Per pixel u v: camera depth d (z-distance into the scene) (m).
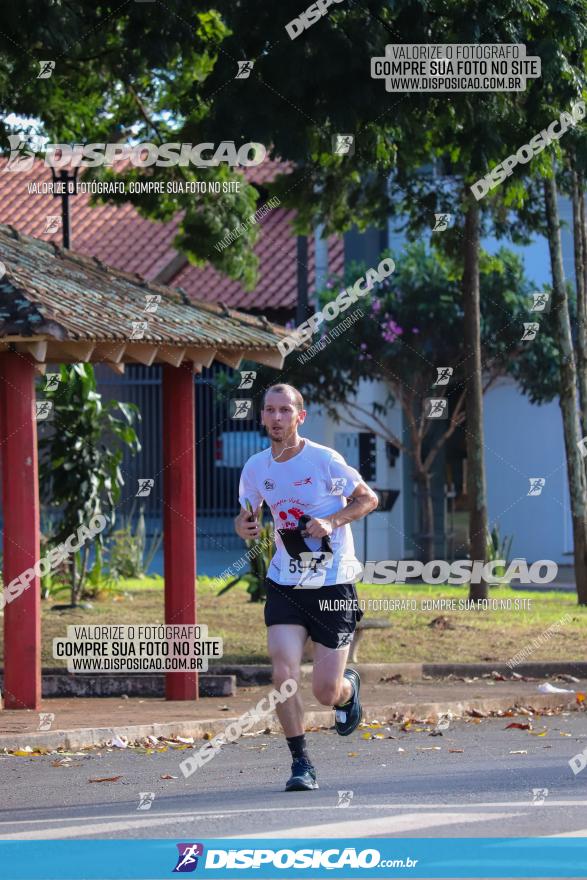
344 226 22.73
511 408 32.12
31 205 36.75
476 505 21.41
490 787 9.89
